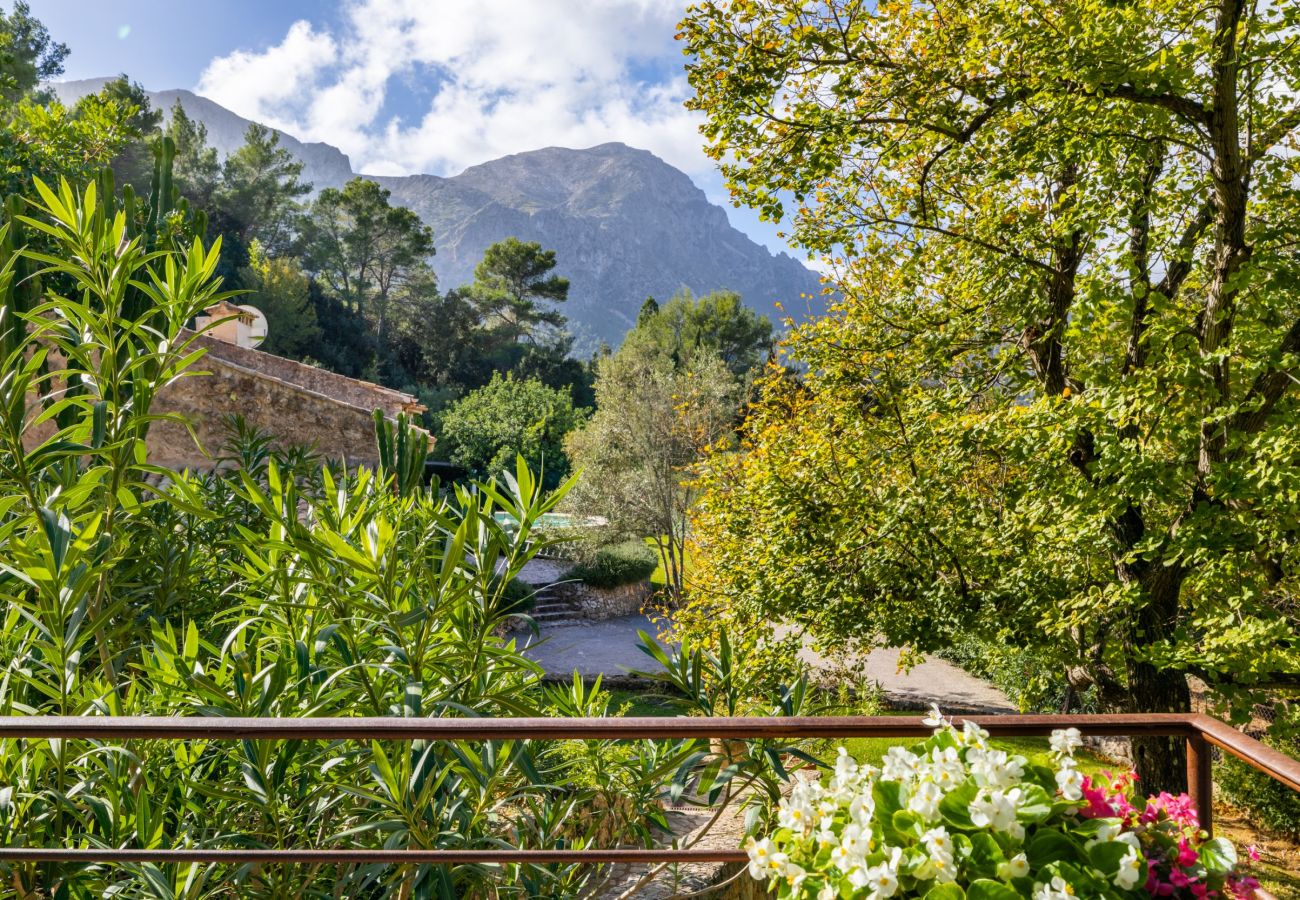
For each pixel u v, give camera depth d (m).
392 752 3.32
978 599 8.79
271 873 3.33
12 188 10.87
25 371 3.64
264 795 3.07
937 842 1.41
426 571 3.77
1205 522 6.62
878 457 9.47
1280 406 6.93
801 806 1.64
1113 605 7.23
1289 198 7.13
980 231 8.66
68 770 3.43
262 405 12.87
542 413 33.75
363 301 58.75
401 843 3.18
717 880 4.90
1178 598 7.99
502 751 3.38
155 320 7.14
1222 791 10.71
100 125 12.60
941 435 8.54
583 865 3.89
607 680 15.48
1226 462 6.52
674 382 22.58
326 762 3.31
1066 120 6.52
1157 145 7.34
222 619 4.04
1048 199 8.54
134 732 1.58
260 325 19.91
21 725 1.58
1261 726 10.94
